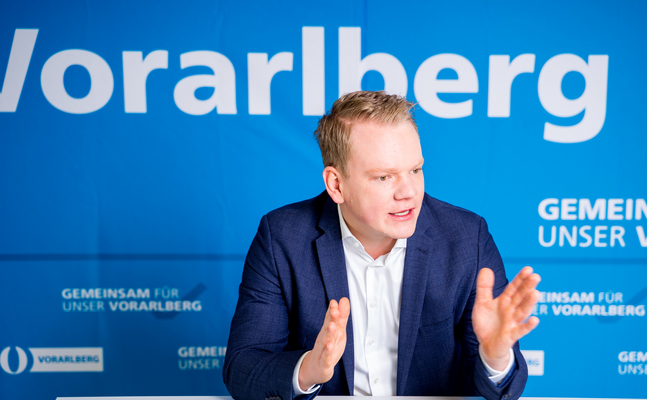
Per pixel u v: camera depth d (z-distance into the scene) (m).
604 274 1.79
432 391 1.04
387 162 0.82
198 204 1.80
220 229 1.81
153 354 1.87
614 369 1.83
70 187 1.78
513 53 1.71
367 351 1.04
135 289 1.83
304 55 1.74
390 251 0.98
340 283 1.01
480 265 1.02
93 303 1.83
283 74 1.75
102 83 1.74
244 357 0.93
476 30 1.71
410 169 0.84
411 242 1.00
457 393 1.07
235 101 1.76
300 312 1.03
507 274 1.81
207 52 1.73
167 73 1.74
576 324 1.82
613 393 1.84
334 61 1.74
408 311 0.99
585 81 1.71
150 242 1.81
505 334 0.75
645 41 1.68
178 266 1.82
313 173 1.79
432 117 1.75
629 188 1.75
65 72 1.73
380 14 1.72
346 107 0.87
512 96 1.73
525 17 1.70
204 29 1.73
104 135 1.76
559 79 1.71
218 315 1.86
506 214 1.79
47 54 1.72
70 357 1.86
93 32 1.72
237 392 0.91
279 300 1.05
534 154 1.75
